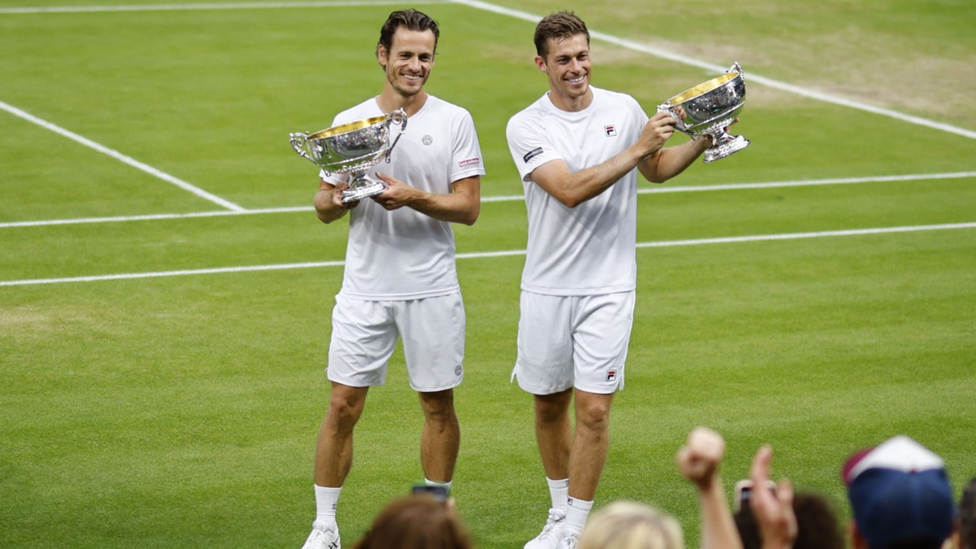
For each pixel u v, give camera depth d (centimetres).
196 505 1080
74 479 1126
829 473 1159
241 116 2888
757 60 3619
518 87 3259
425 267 1003
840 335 1564
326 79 3253
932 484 577
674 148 1027
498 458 1196
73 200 2217
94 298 1688
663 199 2297
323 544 987
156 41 3569
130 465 1159
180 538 1016
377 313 1003
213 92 3088
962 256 1938
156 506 1076
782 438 1241
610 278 996
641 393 1368
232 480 1134
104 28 3688
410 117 1004
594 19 4038
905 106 3155
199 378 1397
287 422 1275
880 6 4216
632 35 3866
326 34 3728
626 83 3347
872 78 3441
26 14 3812
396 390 1377
